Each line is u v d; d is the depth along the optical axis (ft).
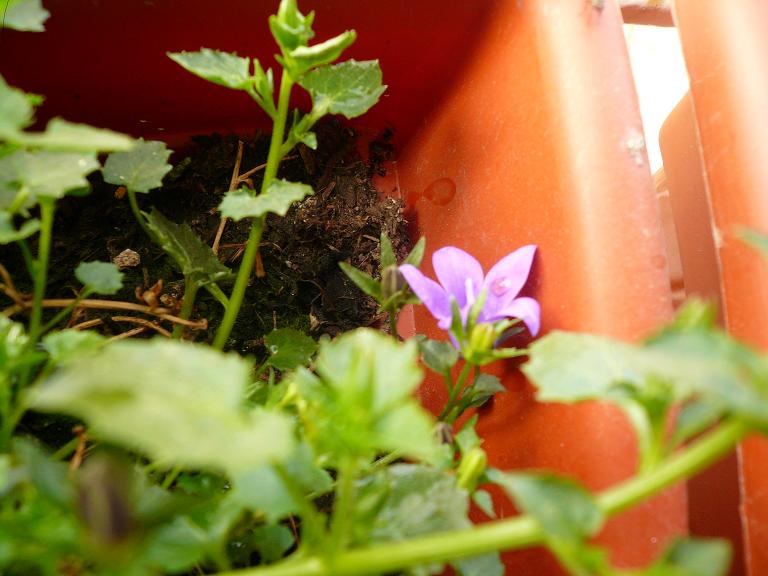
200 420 0.21
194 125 0.68
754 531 0.37
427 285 0.46
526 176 0.49
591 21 0.45
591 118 0.44
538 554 0.46
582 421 0.42
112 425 0.19
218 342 0.53
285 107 0.47
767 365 0.21
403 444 0.24
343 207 0.72
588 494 0.24
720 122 0.42
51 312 0.60
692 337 0.22
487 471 0.40
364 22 0.54
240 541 0.45
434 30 0.55
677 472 0.24
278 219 0.69
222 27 0.53
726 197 0.41
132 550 0.22
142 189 0.50
